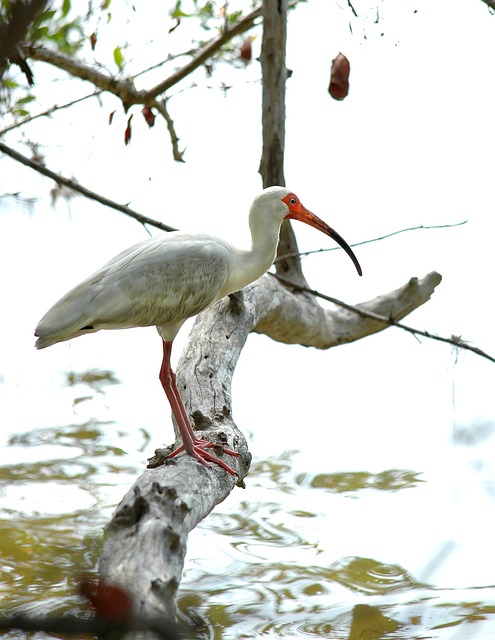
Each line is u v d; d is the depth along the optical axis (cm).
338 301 1288
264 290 1251
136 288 905
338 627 908
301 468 1347
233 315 1148
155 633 556
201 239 971
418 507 1202
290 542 1112
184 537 668
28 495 1203
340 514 1182
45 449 1378
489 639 869
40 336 880
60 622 525
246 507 1217
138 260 918
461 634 883
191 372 1037
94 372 1692
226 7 1487
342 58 1274
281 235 1416
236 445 898
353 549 1084
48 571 980
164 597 587
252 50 1568
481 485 1216
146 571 600
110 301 891
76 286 903
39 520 1130
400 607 947
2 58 363
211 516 1188
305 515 1188
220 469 840
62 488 1236
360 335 1475
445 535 1110
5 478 1260
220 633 891
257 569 1038
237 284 1020
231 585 995
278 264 1422
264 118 1415
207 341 1091
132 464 1344
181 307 941
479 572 1017
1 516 1135
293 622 914
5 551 1034
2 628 515
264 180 1445
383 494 1249
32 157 1494
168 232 1019
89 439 1423
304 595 975
